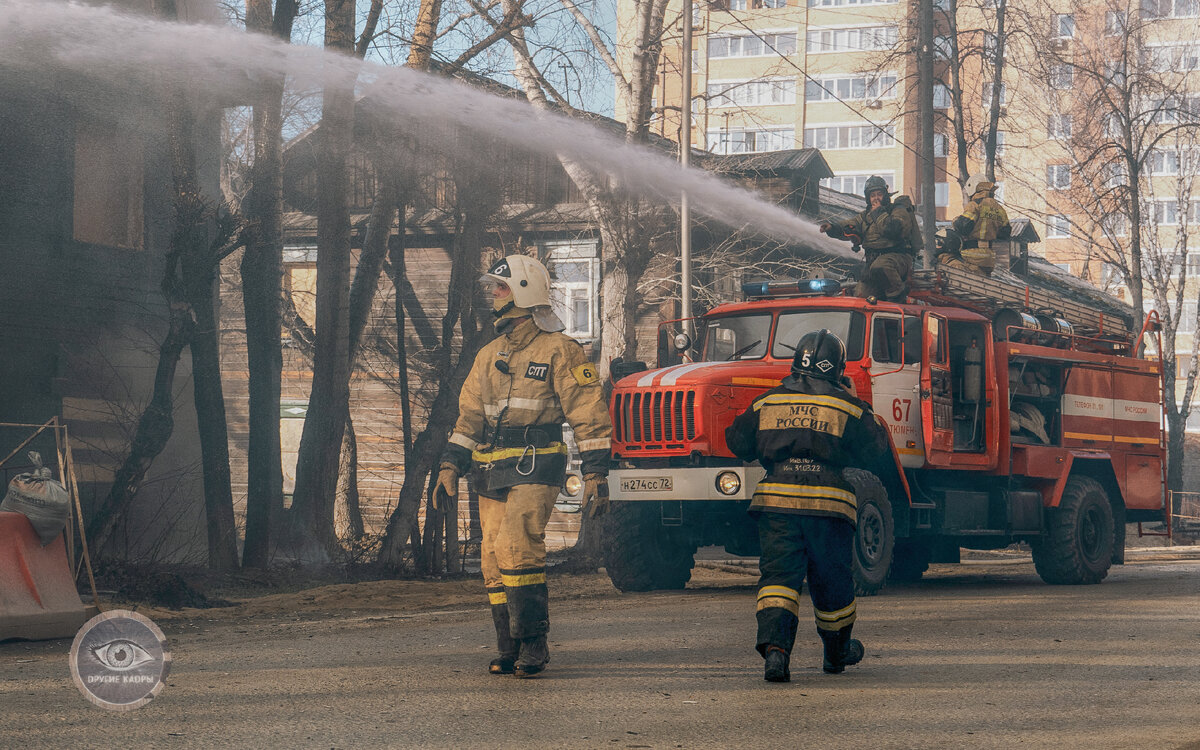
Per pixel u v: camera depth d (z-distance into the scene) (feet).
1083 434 42.73
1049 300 43.47
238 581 39.58
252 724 15.30
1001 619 28.04
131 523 45.39
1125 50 105.09
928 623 27.17
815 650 22.63
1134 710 16.80
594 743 14.38
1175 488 111.75
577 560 46.65
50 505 24.89
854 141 210.59
